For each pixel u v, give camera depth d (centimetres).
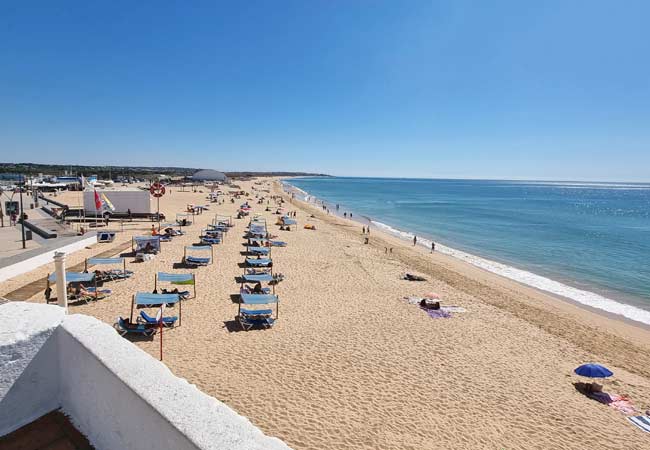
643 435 975
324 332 1408
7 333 242
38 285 1636
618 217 7150
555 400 1100
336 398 1002
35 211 3791
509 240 4228
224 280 1961
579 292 2397
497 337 1515
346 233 4069
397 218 6272
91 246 2492
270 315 1492
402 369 1184
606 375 1122
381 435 874
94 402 233
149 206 3822
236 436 163
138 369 213
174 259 2317
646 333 1764
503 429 945
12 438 238
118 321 1286
